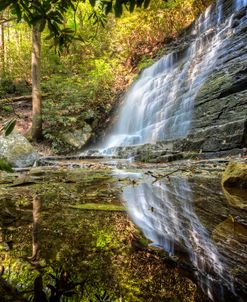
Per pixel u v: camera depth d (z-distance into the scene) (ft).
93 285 2.86
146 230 5.04
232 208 6.89
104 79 46.11
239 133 18.93
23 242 4.29
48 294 2.67
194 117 26.99
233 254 3.84
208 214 6.31
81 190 10.48
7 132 3.44
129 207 7.28
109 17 52.47
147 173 15.78
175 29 49.90
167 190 10.13
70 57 47.57
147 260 3.59
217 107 24.04
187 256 3.76
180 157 21.42
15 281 2.93
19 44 52.85
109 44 52.29
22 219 5.92
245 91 21.86
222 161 16.94
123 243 4.28
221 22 36.27
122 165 20.81
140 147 27.02
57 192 10.03
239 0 33.27
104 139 40.86
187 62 35.19
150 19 52.24
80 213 6.55
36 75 35.53
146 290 2.78
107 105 45.32
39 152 34.42
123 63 51.80
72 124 39.52
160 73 41.11
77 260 3.55
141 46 51.42
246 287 2.89
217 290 2.81
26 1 4.14
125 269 3.29
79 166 21.52
